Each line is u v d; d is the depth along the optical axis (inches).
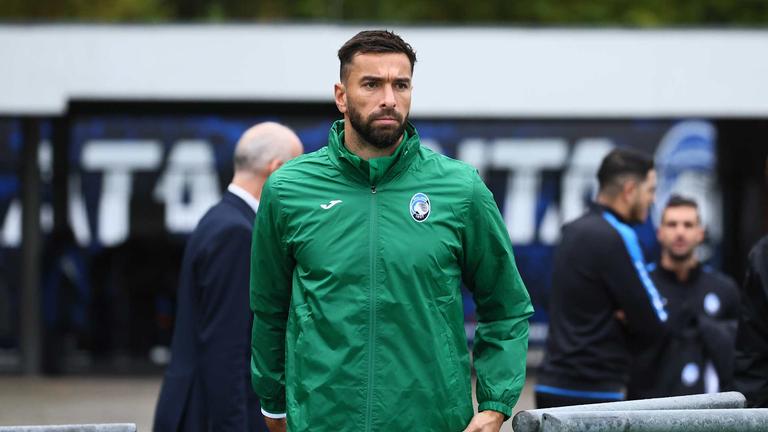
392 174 553.3
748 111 1888.5
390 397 540.7
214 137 1968.5
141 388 1811.0
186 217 1962.4
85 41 1866.4
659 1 4188.0
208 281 713.6
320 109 1982.0
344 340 542.3
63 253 1947.6
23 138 1943.9
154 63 1875.0
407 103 548.4
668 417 514.6
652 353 864.3
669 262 909.2
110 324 1953.7
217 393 708.0
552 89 1888.5
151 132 1961.1
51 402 1664.6
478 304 577.6
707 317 889.5
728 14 4210.1
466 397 553.9
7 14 3919.8
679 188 1962.4
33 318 1952.5
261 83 1879.9
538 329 1953.7
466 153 1971.0
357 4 4306.1
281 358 588.7
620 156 838.5
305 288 552.7
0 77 1852.9
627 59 1891.0
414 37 1884.8
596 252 812.6
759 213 1969.7
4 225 1956.2
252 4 4379.9
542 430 505.0
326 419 542.6
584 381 815.1
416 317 543.5
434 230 548.7
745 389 676.7
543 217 1969.7
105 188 1957.4
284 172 565.0
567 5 4215.1
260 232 571.8
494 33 1887.3
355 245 546.9
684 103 1893.5
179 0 4407.0
